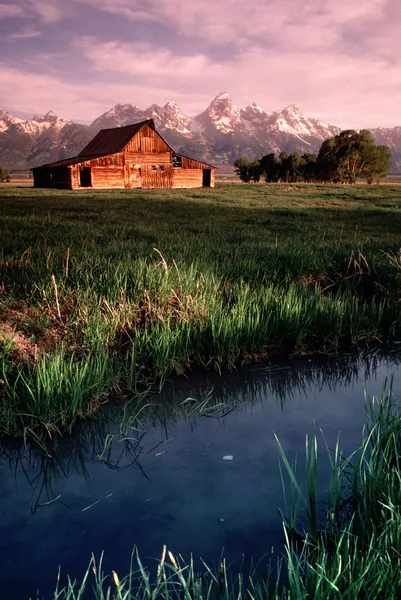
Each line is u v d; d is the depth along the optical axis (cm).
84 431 429
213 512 310
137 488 339
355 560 230
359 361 609
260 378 552
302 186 5825
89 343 565
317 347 640
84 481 351
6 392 448
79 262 841
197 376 552
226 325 579
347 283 834
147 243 1173
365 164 9712
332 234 1532
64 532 293
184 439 412
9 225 1534
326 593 212
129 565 265
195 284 723
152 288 693
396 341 675
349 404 482
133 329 621
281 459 372
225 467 365
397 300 770
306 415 456
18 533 292
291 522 285
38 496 332
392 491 276
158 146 5562
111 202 2994
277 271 859
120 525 299
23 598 242
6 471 368
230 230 1606
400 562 229
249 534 288
